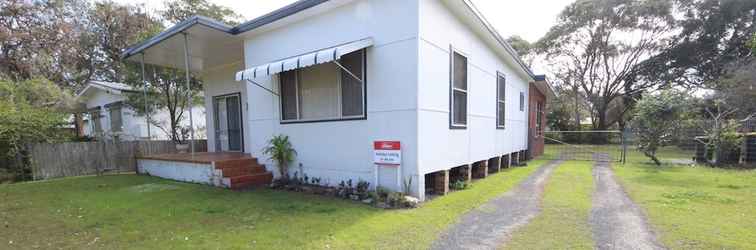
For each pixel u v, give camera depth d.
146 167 8.12
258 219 3.62
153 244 2.86
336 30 5.13
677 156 10.93
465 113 5.88
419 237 2.98
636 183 5.71
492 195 4.89
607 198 4.56
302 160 5.78
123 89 11.75
